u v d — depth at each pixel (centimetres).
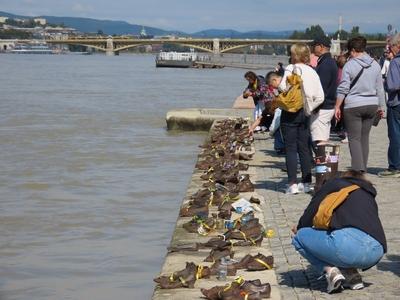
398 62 1341
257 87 2116
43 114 3688
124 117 3544
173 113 2861
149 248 1204
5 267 1101
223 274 760
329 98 1262
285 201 1179
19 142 2539
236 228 939
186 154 2262
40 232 1306
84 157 2183
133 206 1517
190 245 888
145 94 5697
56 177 1845
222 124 2414
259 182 1366
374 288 719
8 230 1318
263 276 770
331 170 1122
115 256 1156
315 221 679
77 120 3362
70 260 1138
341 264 679
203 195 1155
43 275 1066
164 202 1556
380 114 1320
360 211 666
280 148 1736
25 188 1698
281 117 1227
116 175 1883
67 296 975
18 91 5881
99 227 1341
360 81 1269
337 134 2053
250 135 1952
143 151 2327
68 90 6106
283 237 944
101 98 5109
